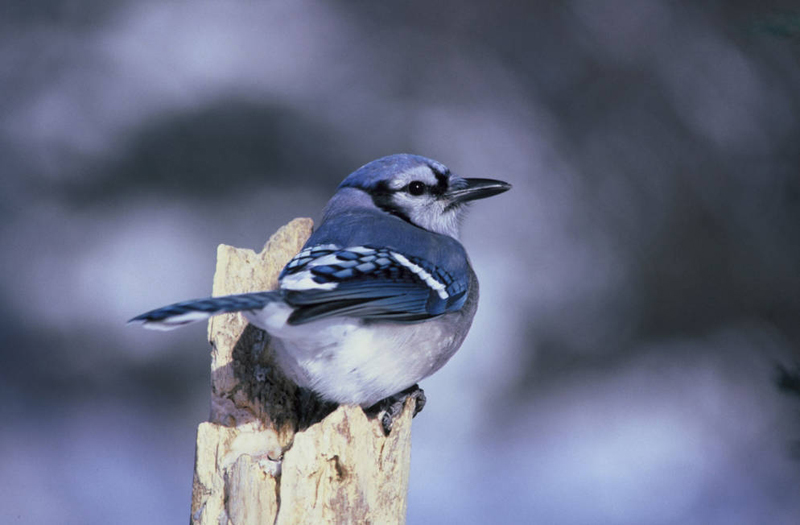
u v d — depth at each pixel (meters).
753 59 16.88
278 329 5.31
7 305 13.29
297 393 5.95
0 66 15.27
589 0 17.41
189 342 13.02
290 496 5.03
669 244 15.34
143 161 14.62
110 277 13.60
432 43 16.92
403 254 6.23
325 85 15.96
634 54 17.00
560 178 15.89
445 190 7.25
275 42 16.12
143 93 15.23
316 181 15.01
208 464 5.70
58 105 14.99
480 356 13.42
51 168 14.45
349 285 5.68
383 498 5.35
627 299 14.65
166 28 15.95
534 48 17.11
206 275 13.68
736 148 16.22
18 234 13.83
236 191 14.59
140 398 12.86
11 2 15.77
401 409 5.48
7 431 12.17
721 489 11.85
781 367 6.06
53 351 13.07
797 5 16.28
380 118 15.92
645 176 16.00
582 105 16.67
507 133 16.22
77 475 11.72
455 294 6.38
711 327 14.69
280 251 6.52
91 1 16.03
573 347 13.99
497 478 11.86
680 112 16.56
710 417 13.25
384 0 17.12
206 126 15.05
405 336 5.94
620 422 13.12
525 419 13.12
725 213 15.59
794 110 16.45
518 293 14.28
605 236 15.34
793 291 14.92
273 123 15.31
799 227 15.37
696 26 17.23
